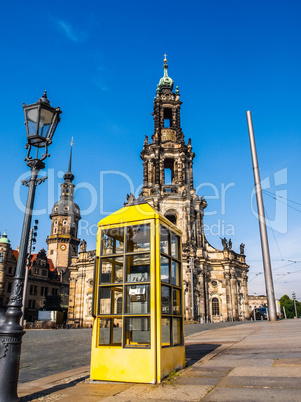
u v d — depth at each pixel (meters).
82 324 76.69
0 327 7.22
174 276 10.21
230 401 6.19
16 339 7.16
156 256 8.94
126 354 8.50
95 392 7.55
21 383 9.51
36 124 8.79
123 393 7.31
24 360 15.36
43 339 29.31
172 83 88.19
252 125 29.05
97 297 9.35
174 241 10.56
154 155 77.62
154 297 8.64
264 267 26.19
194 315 66.94
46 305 98.31
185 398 6.60
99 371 8.70
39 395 7.59
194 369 9.20
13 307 7.37
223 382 7.54
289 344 11.93
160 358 8.26
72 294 80.69
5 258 99.31
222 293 74.00
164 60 89.94
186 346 14.34
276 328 18.84
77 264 80.50
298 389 6.56
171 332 9.19
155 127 82.38
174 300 10.06
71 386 8.34
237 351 11.57
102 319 9.84
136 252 9.28
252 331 18.59
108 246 10.02
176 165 78.69
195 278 70.38
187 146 82.88
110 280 9.59
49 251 127.50
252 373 8.09
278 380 7.27
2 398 6.78
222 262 75.06
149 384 7.97
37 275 109.88
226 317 72.06
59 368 12.62
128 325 8.98
